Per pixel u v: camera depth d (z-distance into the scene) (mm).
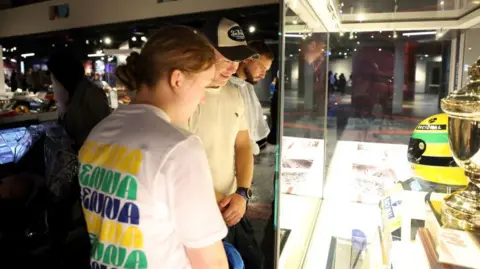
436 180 1171
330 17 2322
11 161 1987
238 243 1919
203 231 776
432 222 955
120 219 781
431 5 2309
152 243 776
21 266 1741
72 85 2322
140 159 771
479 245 804
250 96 1741
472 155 890
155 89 846
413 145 1223
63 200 1798
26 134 2086
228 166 1620
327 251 1756
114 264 797
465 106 850
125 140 810
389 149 2928
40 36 3617
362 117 6102
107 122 887
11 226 1781
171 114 868
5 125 2389
